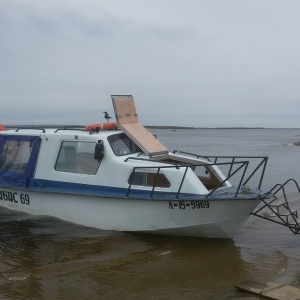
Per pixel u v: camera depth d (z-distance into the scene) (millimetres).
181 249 8953
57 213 10438
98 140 9914
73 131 10688
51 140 10586
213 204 8812
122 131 10688
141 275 7566
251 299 6492
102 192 9812
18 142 11266
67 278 7391
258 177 23188
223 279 7398
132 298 6641
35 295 6691
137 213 9445
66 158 10406
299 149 55906
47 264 8039
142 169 9492
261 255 8711
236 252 8852
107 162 9828
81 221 10117
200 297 6652
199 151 50656
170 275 7574
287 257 8594
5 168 11469
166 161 10430
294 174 24922
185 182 9164
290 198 15570
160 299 6602
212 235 9352
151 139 10742
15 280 7266
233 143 77312
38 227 10203
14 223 10461
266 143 78188
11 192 11234
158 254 8609
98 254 8602
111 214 9719
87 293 6805
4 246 9016
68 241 9320
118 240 9367
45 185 10609
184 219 9141
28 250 8805
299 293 6562
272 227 10875
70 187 10266
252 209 8961
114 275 7551
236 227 9180
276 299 6359
